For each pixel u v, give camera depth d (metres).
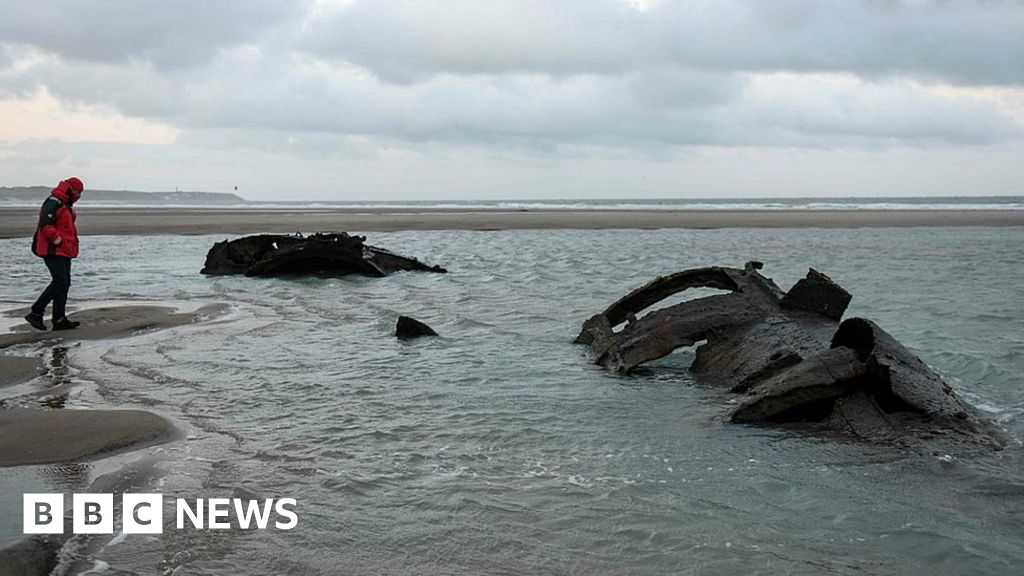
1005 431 6.81
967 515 4.90
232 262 20.88
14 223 46.91
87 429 6.39
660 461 5.91
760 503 5.05
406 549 4.30
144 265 23.44
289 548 4.29
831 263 23.52
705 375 9.05
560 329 12.17
